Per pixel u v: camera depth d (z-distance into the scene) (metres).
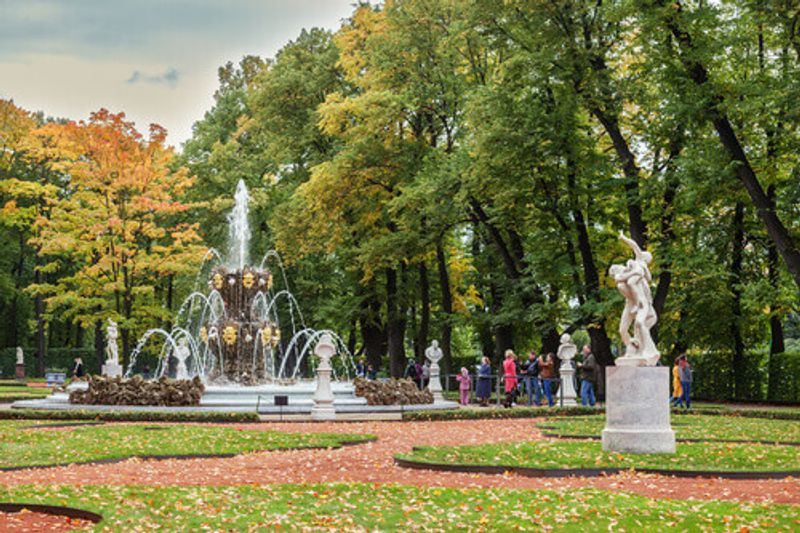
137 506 11.50
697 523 10.42
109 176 44.28
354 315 50.62
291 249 49.38
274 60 70.00
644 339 17.20
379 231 47.56
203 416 25.62
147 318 48.47
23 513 11.34
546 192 37.62
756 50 38.56
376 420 27.39
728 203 39.75
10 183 47.91
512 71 35.75
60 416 25.84
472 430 23.19
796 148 32.03
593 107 34.81
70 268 68.19
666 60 31.98
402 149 44.09
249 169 55.59
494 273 45.06
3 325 70.69
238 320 33.25
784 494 12.78
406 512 11.34
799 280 29.67
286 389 30.48
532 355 36.69
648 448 16.83
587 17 34.97
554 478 14.60
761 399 42.19
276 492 12.73
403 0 43.59
